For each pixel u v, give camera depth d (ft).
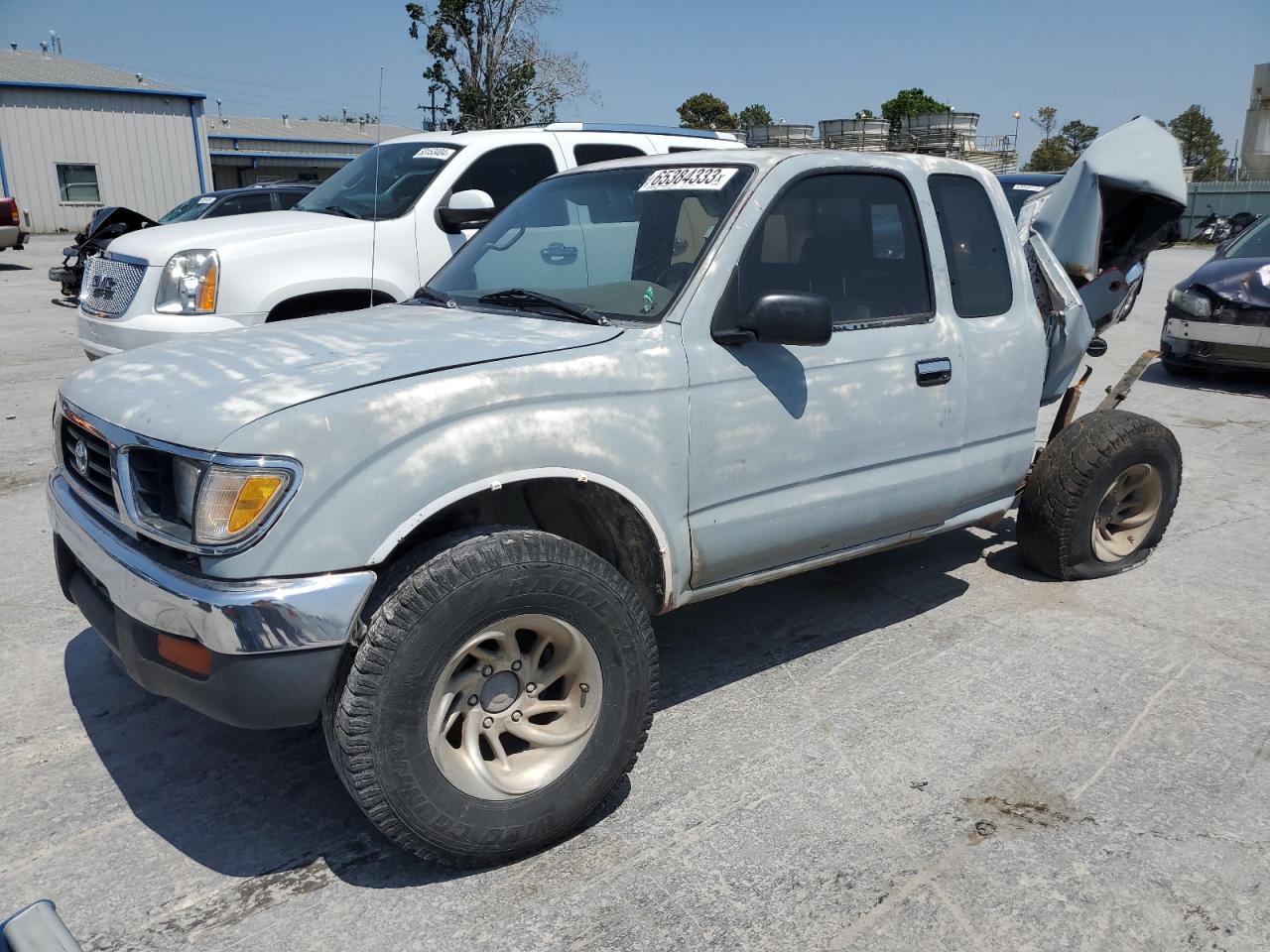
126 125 105.40
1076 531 14.94
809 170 11.16
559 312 10.53
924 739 10.93
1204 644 13.30
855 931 8.04
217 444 7.74
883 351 11.56
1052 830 9.31
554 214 12.41
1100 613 14.30
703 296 10.16
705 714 11.53
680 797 9.89
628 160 12.66
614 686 9.04
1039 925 8.10
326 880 8.71
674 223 10.93
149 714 11.51
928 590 15.19
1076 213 15.43
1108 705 11.65
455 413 8.41
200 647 7.87
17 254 79.46
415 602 7.89
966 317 12.71
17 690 12.03
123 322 20.62
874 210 11.84
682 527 10.06
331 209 23.41
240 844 9.21
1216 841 9.14
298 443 7.75
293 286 20.56
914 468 12.17
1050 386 15.46
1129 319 44.93
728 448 10.25
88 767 10.46
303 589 7.68
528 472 8.72
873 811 9.62
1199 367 32.17
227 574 7.70
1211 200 129.59
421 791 8.12
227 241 20.33
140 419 8.45
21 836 9.31
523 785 8.70
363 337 9.84
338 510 7.84
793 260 11.02
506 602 8.26
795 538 11.17
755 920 8.16
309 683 7.84
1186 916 8.20
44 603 14.52
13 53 108.68
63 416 9.80
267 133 147.54
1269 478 21.47
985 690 12.02
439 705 8.19
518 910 8.30
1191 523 18.43
